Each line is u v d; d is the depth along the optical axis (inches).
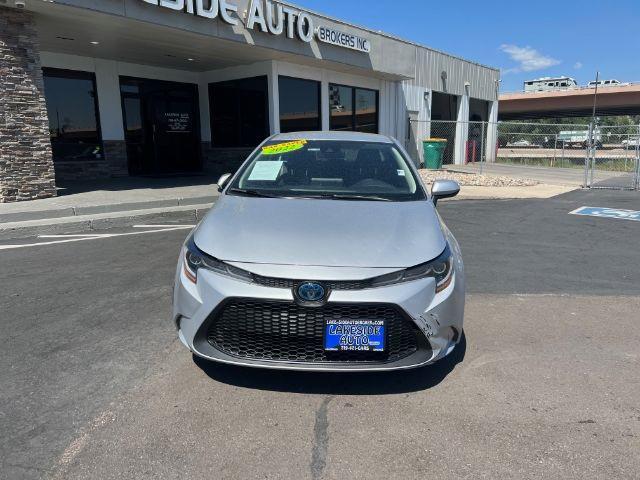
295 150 175.6
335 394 119.6
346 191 153.8
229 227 125.8
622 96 1721.2
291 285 108.9
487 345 149.1
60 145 498.0
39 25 386.0
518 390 122.9
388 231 124.6
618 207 426.3
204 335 114.7
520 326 164.7
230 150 596.1
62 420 107.1
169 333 152.1
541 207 425.4
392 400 117.5
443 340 116.0
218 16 429.4
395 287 110.4
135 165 564.1
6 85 337.4
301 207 138.3
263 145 183.3
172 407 112.9
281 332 111.0
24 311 168.1
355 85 665.6
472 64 955.3
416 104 805.9
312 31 515.2
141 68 553.6
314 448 100.0
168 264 225.6
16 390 118.6
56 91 490.9
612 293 200.1
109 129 533.3
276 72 541.0
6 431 103.0
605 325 166.4
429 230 128.2
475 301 189.2
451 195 167.6
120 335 150.1
